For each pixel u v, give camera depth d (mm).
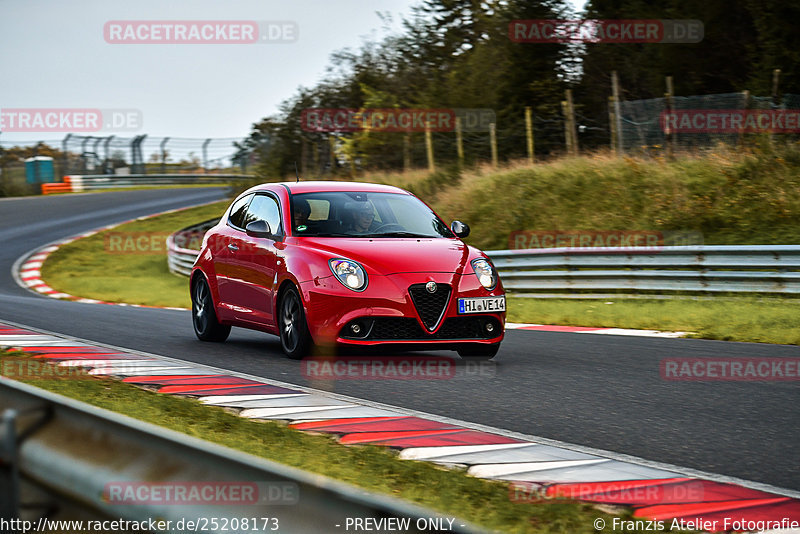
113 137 70750
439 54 54656
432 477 5809
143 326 15891
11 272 33875
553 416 8266
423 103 47688
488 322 11180
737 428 7848
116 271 35750
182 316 18609
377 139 47000
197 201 58625
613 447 7086
